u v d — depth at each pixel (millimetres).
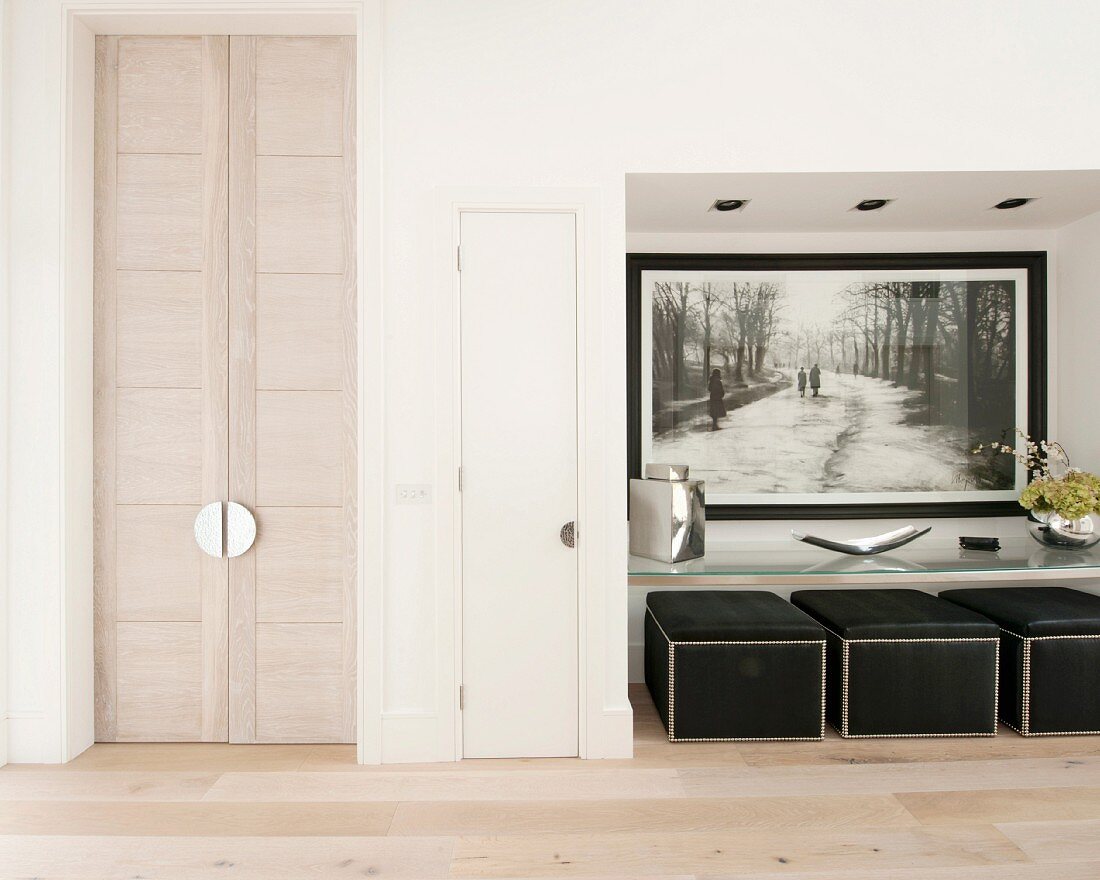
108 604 2660
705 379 3309
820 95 2592
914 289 3324
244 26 2596
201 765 2498
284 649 2660
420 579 2547
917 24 2600
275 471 2646
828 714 2834
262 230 2645
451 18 2535
